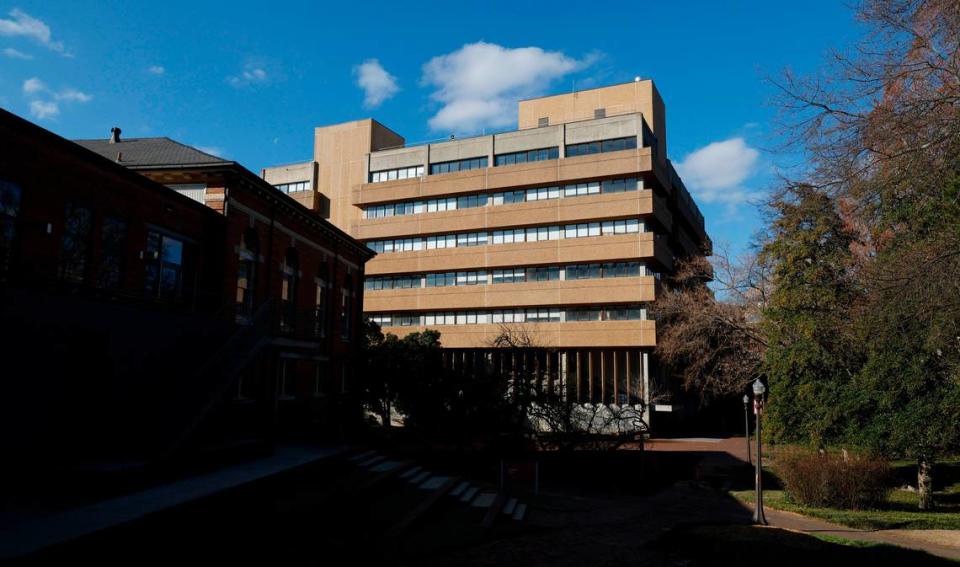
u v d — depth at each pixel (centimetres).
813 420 2244
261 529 1162
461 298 5109
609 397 4781
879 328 1672
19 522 959
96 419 1432
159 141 2325
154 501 1131
